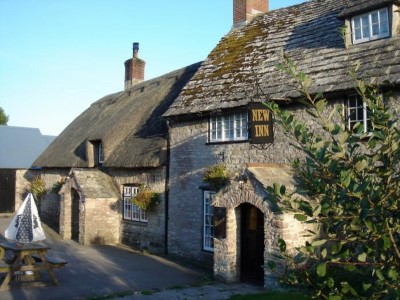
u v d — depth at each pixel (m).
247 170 10.46
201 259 13.63
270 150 11.86
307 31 13.62
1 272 11.28
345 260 3.16
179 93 16.16
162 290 10.21
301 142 3.37
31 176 28.11
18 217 10.79
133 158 16.36
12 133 34.12
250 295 9.22
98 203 17.23
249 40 15.68
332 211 3.13
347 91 10.10
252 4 17.47
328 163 3.18
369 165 3.18
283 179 10.48
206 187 13.51
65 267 12.84
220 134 13.51
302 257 3.28
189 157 14.45
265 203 9.90
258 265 12.15
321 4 14.80
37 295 9.73
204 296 9.59
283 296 8.63
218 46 16.75
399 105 9.41
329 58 11.61
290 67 3.47
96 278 11.51
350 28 11.56
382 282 2.94
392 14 10.66
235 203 10.75
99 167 19.61
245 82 13.35
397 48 10.24
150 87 21.42
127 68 27.19
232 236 10.91
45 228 21.14
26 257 10.77
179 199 14.72
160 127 16.61
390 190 3.06
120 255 14.91
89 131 22.58
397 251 2.94
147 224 16.14
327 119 3.31
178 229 14.67
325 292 3.53
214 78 14.81
